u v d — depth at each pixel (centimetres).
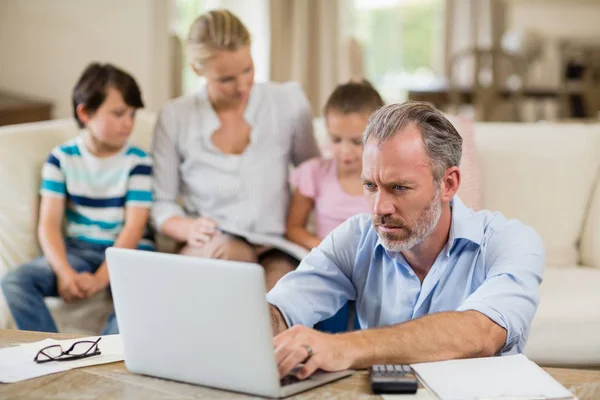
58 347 158
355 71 568
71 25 425
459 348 146
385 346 144
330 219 264
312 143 284
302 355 138
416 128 150
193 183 277
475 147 277
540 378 137
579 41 803
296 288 174
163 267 135
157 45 434
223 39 258
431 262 169
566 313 246
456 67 618
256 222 272
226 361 134
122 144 269
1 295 259
